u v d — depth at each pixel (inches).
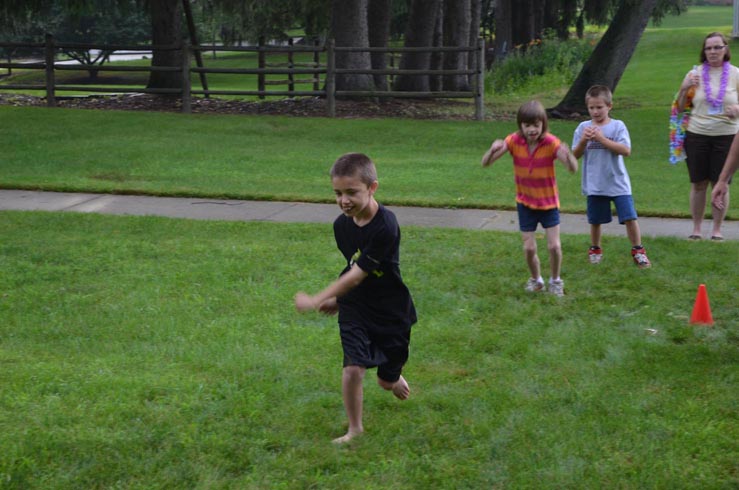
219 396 193.2
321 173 517.0
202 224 374.0
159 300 264.8
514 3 1689.2
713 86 342.3
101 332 235.3
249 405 187.9
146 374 204.5
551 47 1338.6
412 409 189.5
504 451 169.8
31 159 541.6
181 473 160.2
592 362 218.1
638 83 1266.0
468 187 471.8
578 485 156.7
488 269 306.5
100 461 163.3
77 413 181.8
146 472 160.6
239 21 1537.9
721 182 226.2
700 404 191.9
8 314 251.4
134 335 233.8
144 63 2345.0
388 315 175.0
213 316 250.8
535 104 267.6
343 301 177.2
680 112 352.5
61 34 2132.1
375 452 169.9
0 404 186.9
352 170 163.9
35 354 219.1
